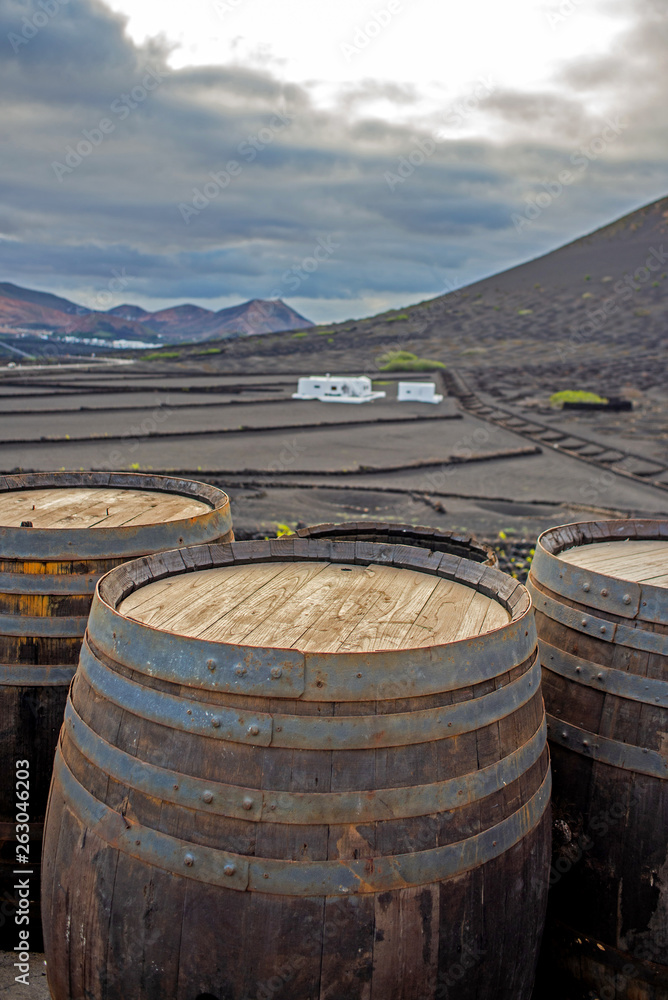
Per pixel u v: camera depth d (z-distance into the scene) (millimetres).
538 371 79312
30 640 4043
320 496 25734
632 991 3670
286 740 2656
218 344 128125
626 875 3621
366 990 2684
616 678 3652
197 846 2686
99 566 4141
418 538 5219
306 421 44688
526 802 3029
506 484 29141
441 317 142875
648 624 3598
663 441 39875
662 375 71938
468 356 99250
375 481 28734
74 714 3143
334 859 2635
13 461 29078
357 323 156375
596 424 46125
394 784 2693
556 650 3918
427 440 39781
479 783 2838
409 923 2691
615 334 105750
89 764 2977
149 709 2809
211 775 2695
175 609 3332
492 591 3654
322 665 2658
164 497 5633
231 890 2648
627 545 4844
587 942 3762
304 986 2654
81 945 2934
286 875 2621
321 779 2654
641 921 3607
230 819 2666
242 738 2672
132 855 2779
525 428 44156
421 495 26125
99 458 30500
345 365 93875
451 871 2754
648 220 183625
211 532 4699
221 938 2664
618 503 26250
